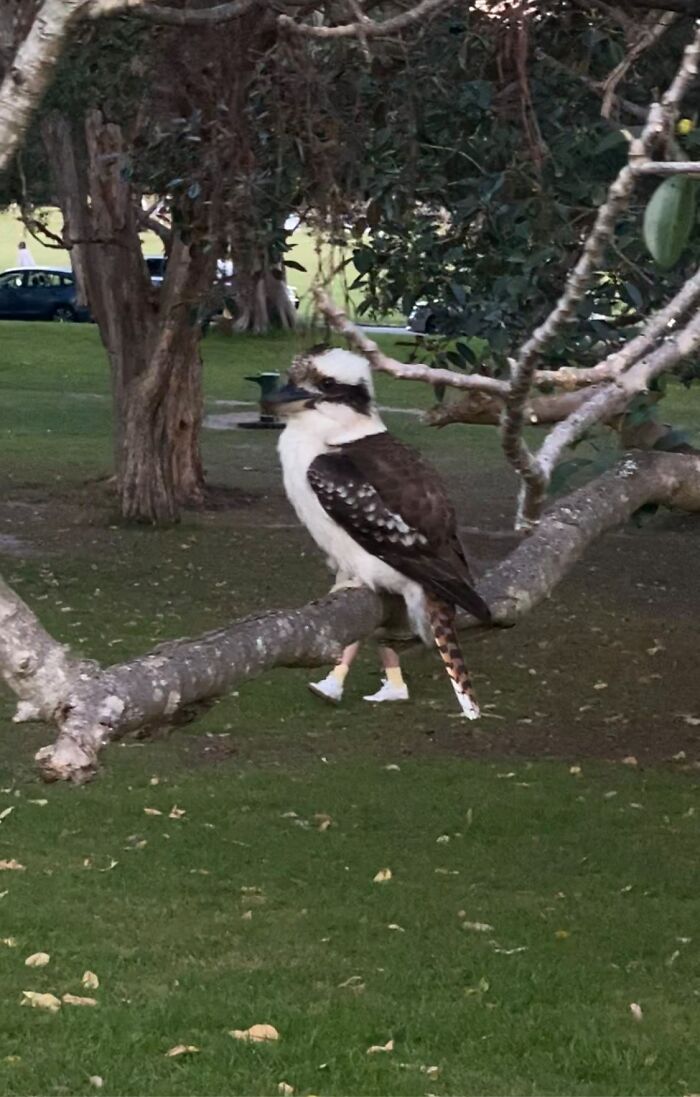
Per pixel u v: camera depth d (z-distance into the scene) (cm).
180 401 1875
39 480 2023
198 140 843
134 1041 542
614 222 255
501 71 666
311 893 714
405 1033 559
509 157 718
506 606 427
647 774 933
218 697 300
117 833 794
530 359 265
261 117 807
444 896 716
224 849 772
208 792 867
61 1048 536
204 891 714
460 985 608
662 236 230
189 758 937
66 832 791
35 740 952
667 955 648
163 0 815
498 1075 523
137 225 1764
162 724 293
